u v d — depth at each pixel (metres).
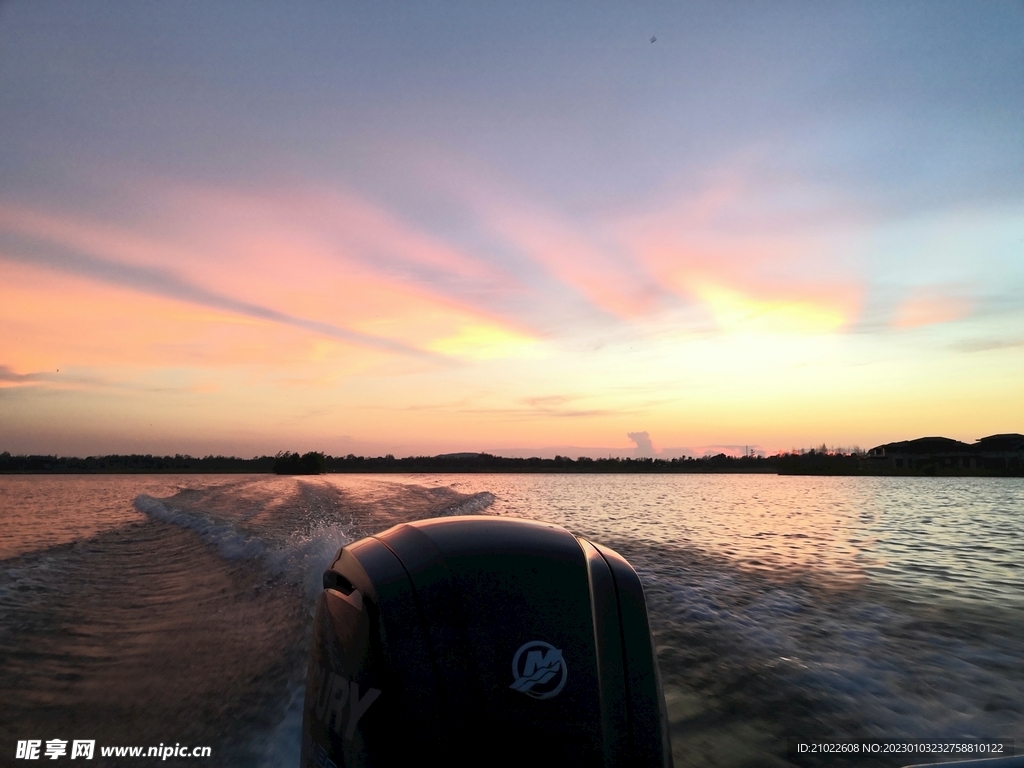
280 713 3.06
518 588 1.73
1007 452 54.84
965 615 4.86
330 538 8.26
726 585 5.99
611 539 9.52
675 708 3.12
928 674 3.52
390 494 18.11
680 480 44.44
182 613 5.06
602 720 1.57
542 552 1.90
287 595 5.55
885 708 3.06
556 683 1.57
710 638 4.26
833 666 3.68
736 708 3.10
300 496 17.56
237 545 8.56
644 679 1.68
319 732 1.91
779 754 2.61
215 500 16.45
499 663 1.58
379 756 1.55
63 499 19.69
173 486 27.09
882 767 2.47
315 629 2.20
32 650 4.11
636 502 18.77
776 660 3.79
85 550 8.53
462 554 1.85
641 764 1.58
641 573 6.59
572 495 22.48
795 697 3.23
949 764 1.66
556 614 1.68
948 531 11.02
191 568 7.12
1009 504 18.38
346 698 1.74
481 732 1.51
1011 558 7.80
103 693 3.36
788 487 31.67
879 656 3.85
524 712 1.54
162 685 3.46
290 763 2.54
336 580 2.16
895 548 8.73
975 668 3.60
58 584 6.22
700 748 2.68
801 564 7.25
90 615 5.03
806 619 4.74
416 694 1.56
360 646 1.72
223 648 4.12
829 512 15.20
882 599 5.43
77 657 3.97
